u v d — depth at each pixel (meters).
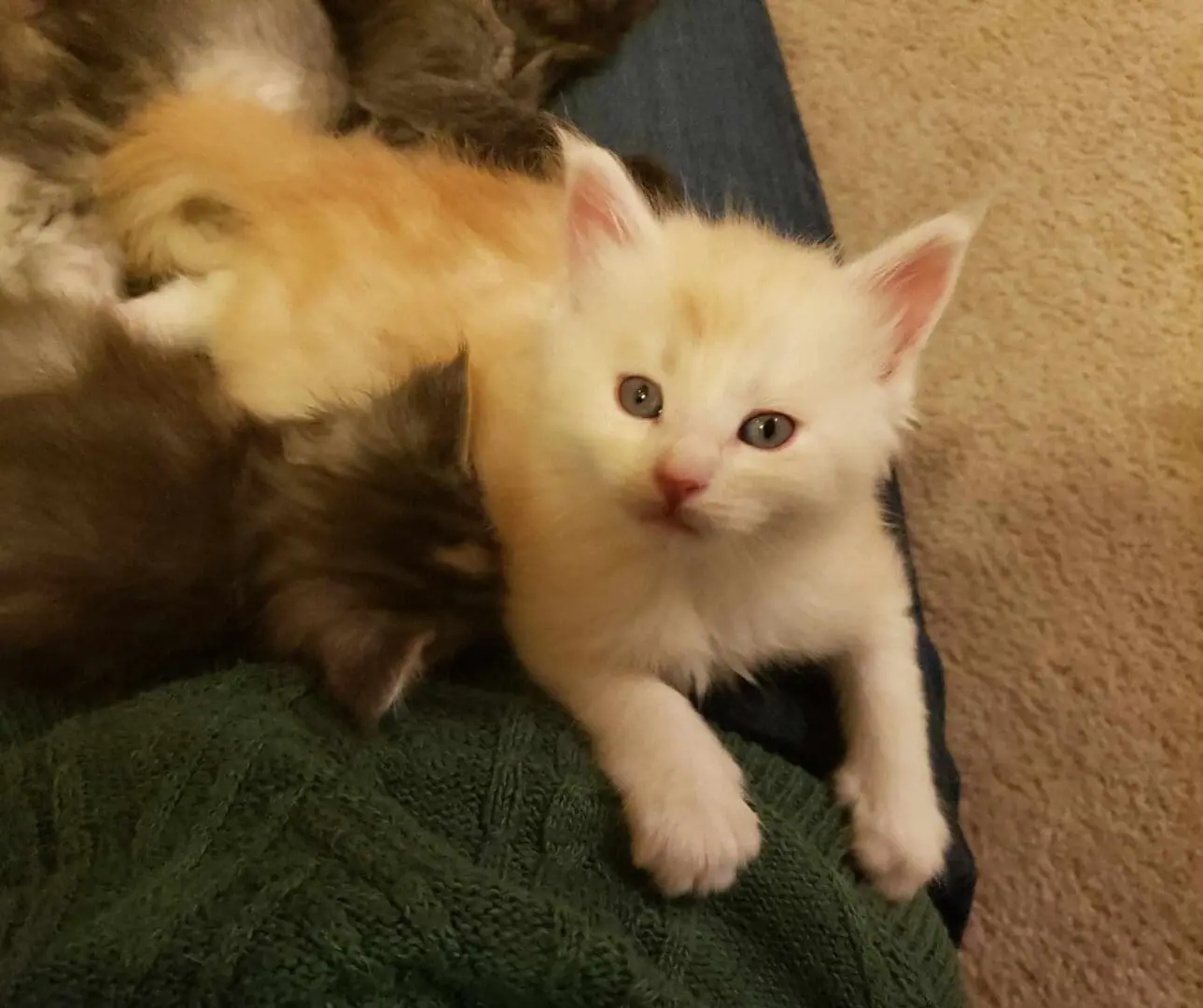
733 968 0.22
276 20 0.41
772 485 0.24
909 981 0.23
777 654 0.29
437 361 0.30
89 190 0.38
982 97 0.55
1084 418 0.48
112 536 0.28
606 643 0.27
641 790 0.24
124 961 0.18
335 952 0.18
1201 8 0.56
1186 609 0.45
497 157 0.40
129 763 0.22
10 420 0.29
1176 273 0.50
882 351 0.26
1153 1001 0.39
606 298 0.26
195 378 0.32
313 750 0.22
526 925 0.19
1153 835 0.41
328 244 0.34
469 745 0.23
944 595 0.45
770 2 0.57
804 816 0.26
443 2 0.43
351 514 0.28
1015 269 0.51
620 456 0.25
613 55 0.44
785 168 0.39
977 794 0.42
